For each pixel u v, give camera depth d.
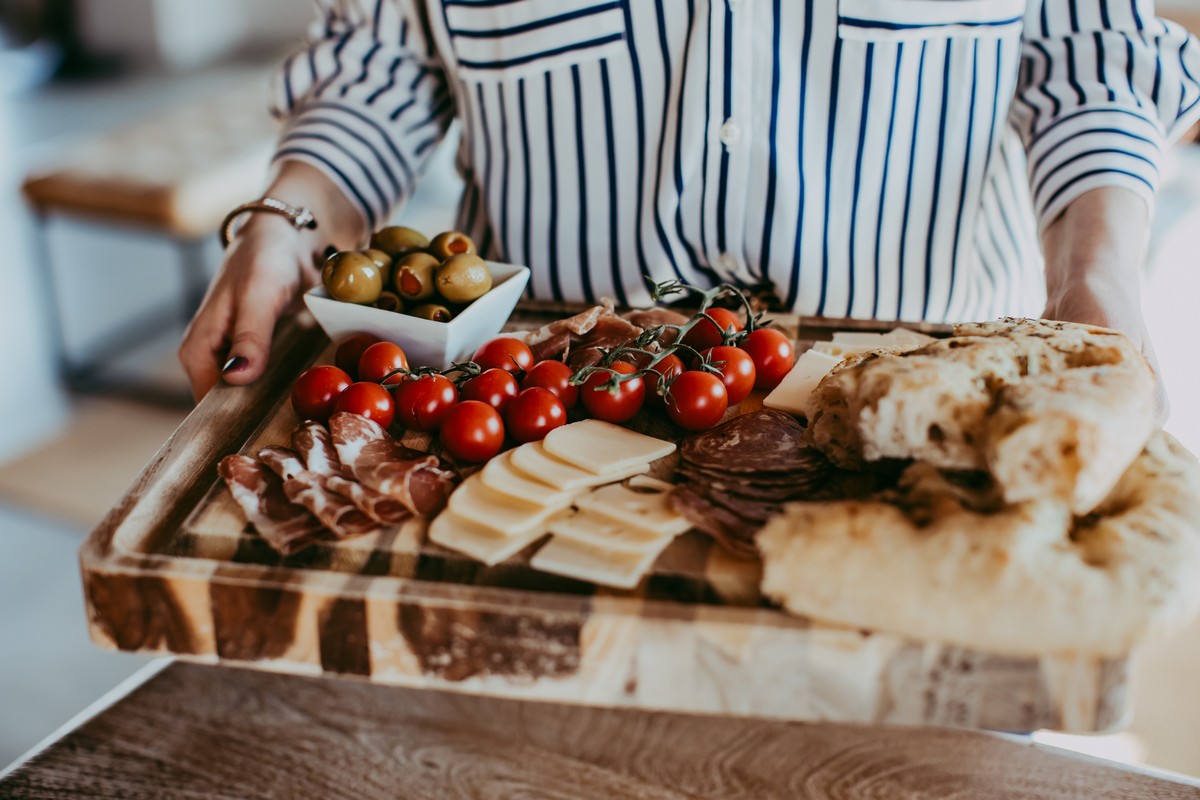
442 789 0.98
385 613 0.91
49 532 2.78
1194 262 3.00
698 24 1.25
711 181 1.34
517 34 1.34
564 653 0.90
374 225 1.52
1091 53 1.34
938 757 1.01
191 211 3.09
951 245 1.39
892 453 0.96
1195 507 0.88
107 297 3.95
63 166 3.21
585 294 1.49
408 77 1.54
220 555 0.98
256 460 1.08
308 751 1.03
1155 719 1.92
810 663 0.87
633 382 1.12
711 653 0.88
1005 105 1.33
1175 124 1.36
